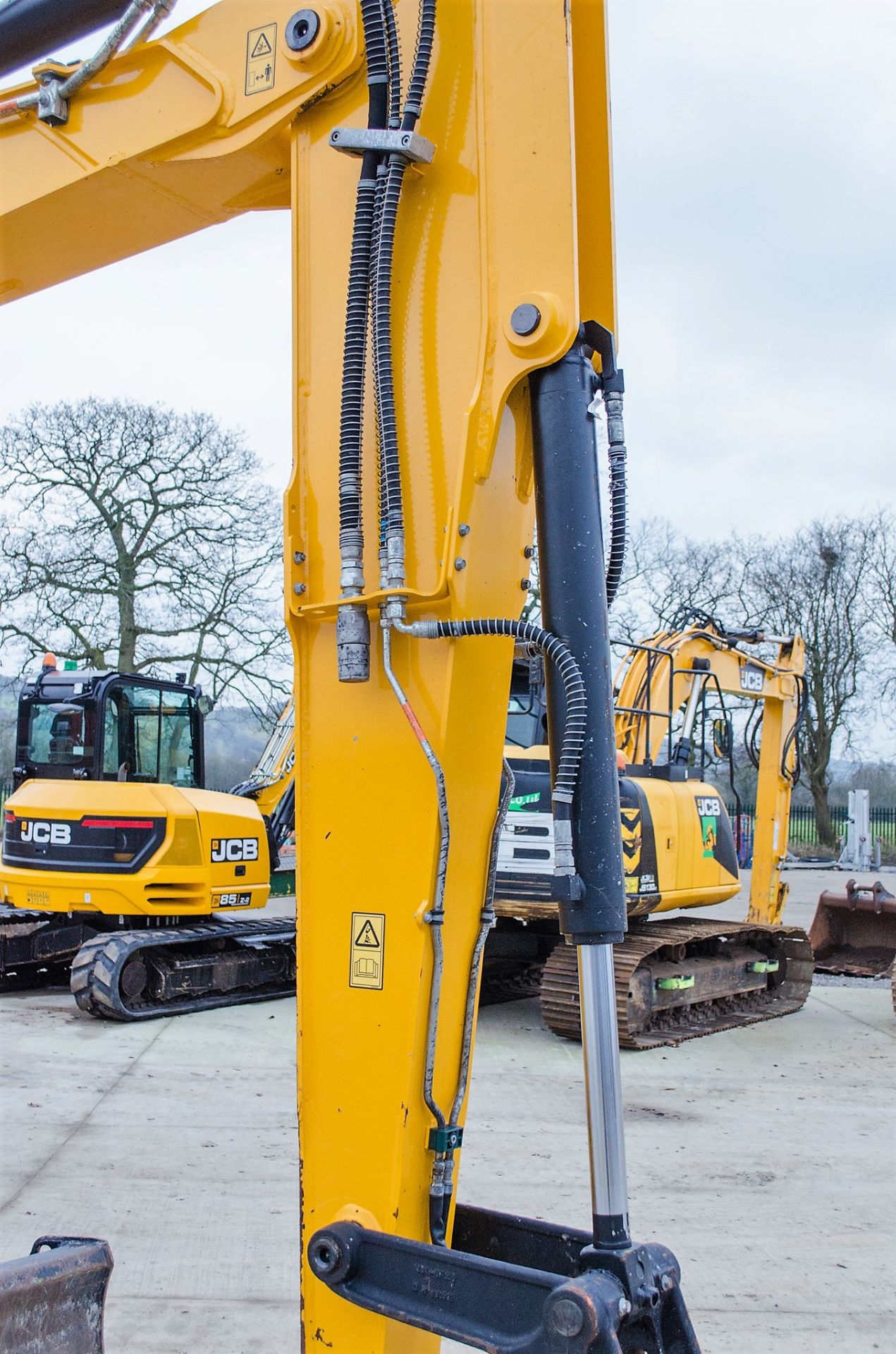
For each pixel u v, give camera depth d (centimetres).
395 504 224
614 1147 197
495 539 233
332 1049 233
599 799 205
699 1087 640
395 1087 226
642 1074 671
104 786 827
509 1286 195
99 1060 669
